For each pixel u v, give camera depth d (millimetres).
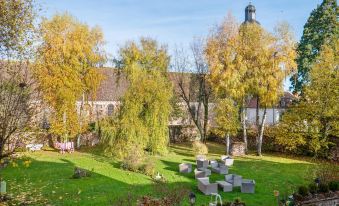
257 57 31297
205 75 37719
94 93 35969
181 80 40781
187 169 24734
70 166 25469
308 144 31625
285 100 52000
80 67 33594
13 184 20078
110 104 47531
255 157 32000
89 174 22500
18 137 14656
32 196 17906
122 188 19812
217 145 39844
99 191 19109
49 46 31422
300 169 26781
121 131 27078
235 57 32281
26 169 24016
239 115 37250
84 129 33750
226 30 32812
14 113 13445
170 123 45188
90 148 34625
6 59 15523
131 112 27609
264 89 30859
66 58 32562
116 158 27844
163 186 19469
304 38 44250
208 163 26469
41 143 33625
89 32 34312
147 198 15797
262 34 31734
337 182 18109
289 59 30516
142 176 22891
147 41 33938
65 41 32312
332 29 41562
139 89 28797
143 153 26828
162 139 29781
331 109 28391
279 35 30781
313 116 29422
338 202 16734
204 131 39750
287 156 32500
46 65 30781
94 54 34406
